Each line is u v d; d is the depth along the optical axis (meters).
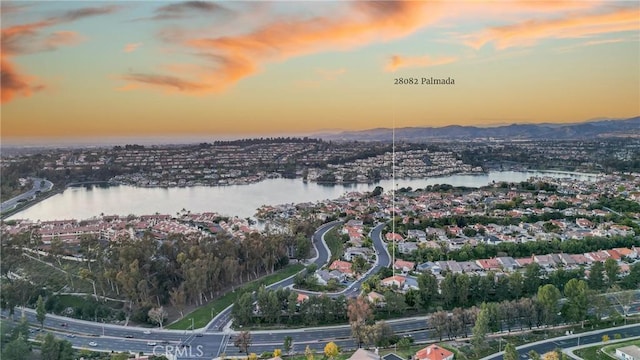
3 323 193.25
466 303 198.25
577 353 160.25
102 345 176.75
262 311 190.38
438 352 154.75
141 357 165.25
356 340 171.38
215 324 192.62
